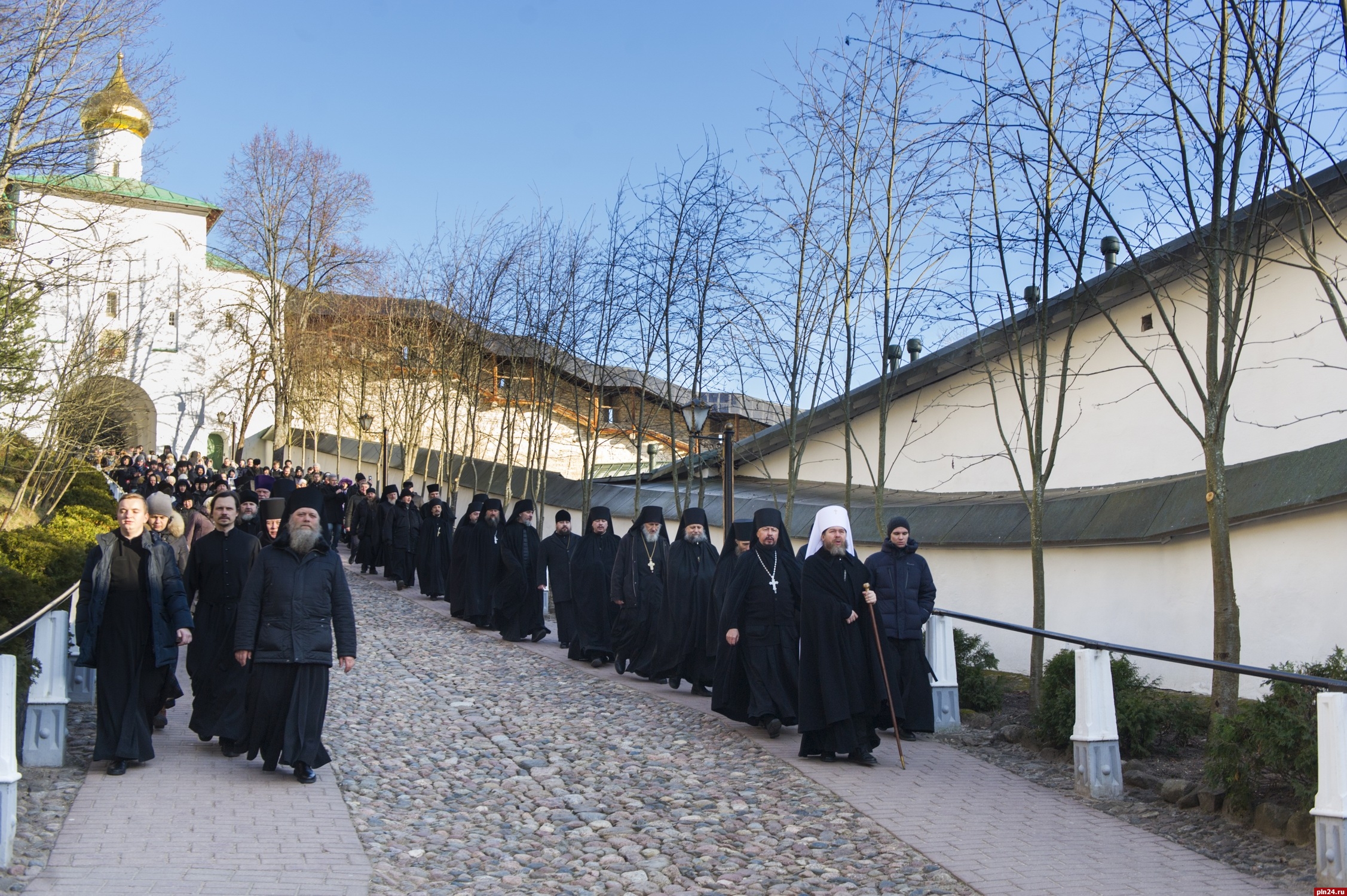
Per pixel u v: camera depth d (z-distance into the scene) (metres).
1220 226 9.62
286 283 44.78
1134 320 15.12
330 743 8.88
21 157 14.21
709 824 7.09
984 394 17.53
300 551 7.78
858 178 13.08
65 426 19.08
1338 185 12.14
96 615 7.47
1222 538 8.33
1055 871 6.18
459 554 17.27
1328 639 10.10
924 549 14.80
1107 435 15.41
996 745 9.62
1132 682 9.26
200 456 39.16
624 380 21.52
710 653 11.48
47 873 5.70
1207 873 6.14
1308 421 12.98
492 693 11.45
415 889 5.84
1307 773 6.50
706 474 23.53
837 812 7.32
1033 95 8.76
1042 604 10.24
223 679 8.37
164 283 49.16
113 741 7.50
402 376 31.36
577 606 13.78
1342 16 6.82
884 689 8.61
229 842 6.32
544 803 7.55
